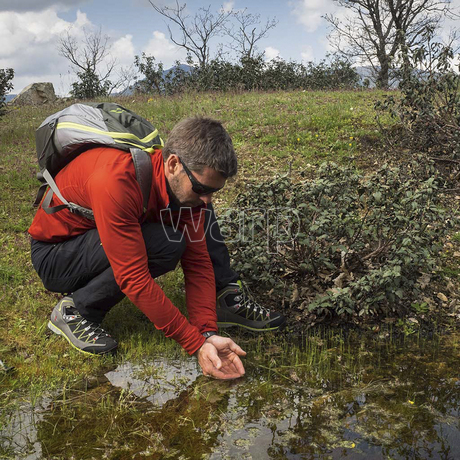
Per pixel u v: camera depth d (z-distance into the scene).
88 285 2.46
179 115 10.06
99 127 2.12
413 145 6.10
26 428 1.95
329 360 2.57
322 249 3.26
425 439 1.90
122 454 1.80
